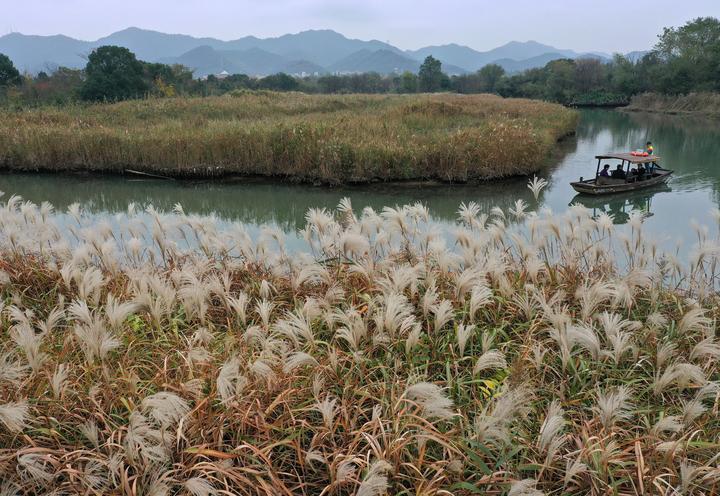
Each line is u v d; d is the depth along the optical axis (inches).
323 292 184.5
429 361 142.6
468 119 959.6
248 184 617.9
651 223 457.4
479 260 185.9
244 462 107.0
